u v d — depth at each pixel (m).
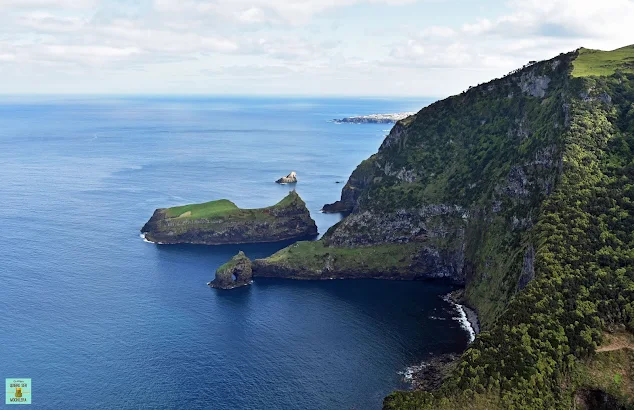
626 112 165.50
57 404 120.19
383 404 112.00
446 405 106.12
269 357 140.88
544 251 130.88
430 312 169.88
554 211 141.88
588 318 117.00
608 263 127.38
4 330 153.25
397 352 143.38
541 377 108.19
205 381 129.50
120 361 137.88
